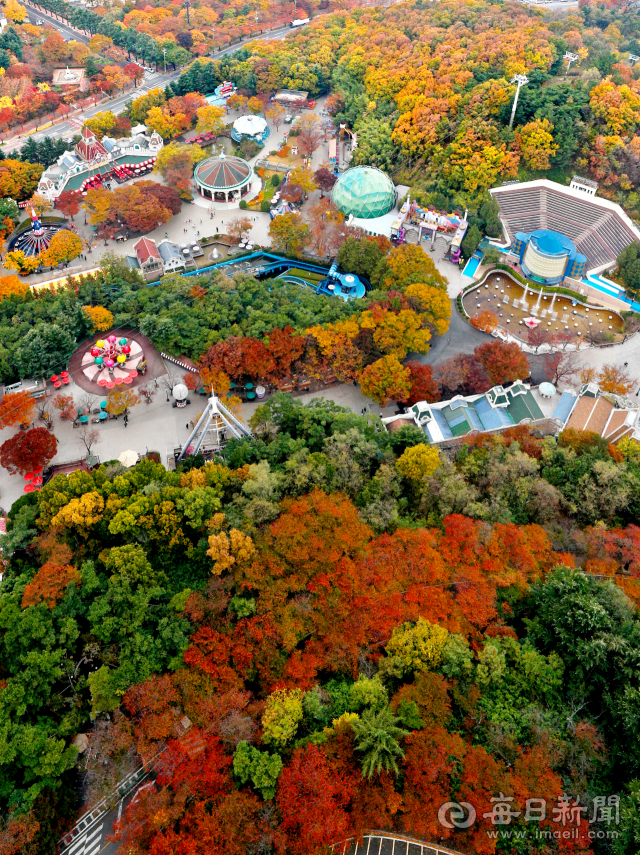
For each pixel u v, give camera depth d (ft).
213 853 328.29
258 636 411.13
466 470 547.90
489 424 626.23
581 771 360.69
